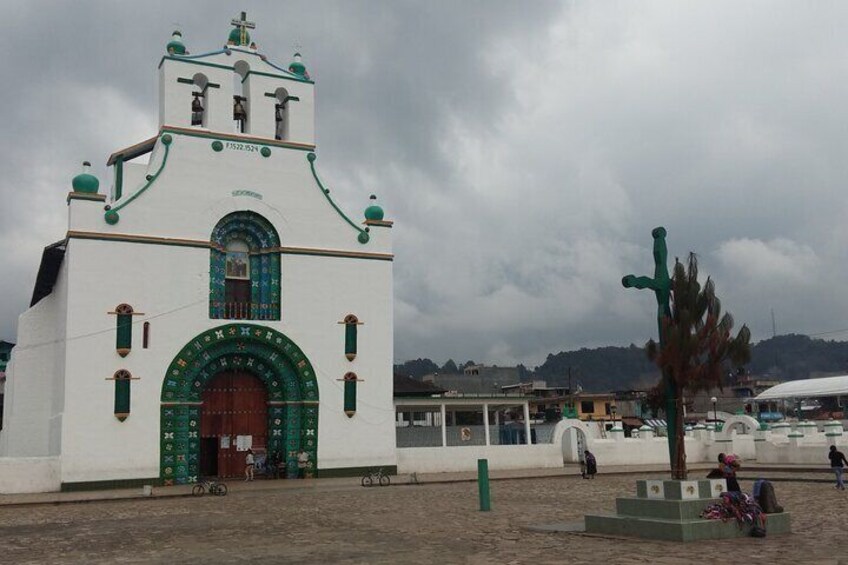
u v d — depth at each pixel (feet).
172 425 103.30
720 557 38.19
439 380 226.17
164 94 110.93
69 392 98.43
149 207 106.11
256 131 116.26
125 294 102.89
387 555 42.37
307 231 115.85
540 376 602.85
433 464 120.78
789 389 236.84
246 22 119.44
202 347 106.52
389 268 120.37
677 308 52.34
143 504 81.66
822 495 78.79
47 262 109.81
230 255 112.98
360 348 116.26
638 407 254.27
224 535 53.52
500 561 39.11
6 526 63.31
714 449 145.89
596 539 46.57
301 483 102.32
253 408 112.27
